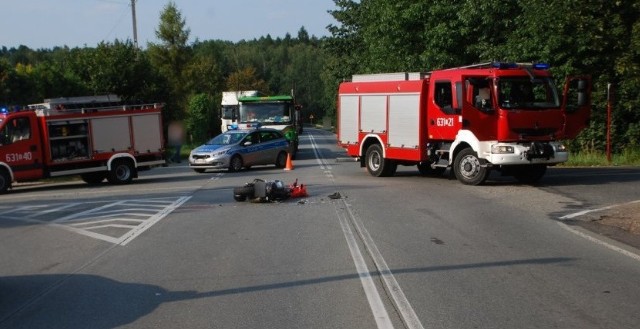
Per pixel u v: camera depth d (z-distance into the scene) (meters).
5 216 14.35
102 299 7.12
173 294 7.25
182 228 11.79
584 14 25.20
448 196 15.35
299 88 144.00
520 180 17.98
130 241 10.64
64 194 19.28
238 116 33.62
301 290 7.30
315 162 30.88
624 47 25.03
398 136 19.56
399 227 11.36
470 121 16.66
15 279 8.20
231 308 6.65
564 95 17.09
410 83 18.98
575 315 6.19
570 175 19.39
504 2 28.09
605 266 8.20
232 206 14.72
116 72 36.97
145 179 24.41
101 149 22.45
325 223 11.94
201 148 26.34
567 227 11.01
